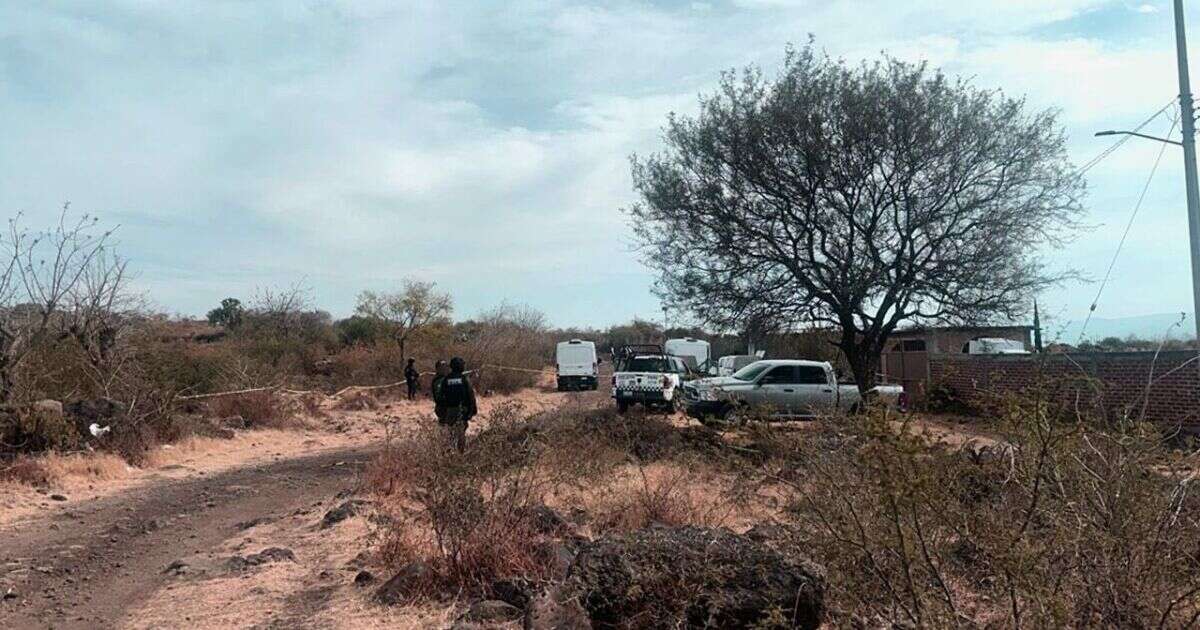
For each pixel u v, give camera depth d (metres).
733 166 19.86
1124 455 4.27
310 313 51.16
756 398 19.25
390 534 7.71
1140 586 4.04
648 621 5.07
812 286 19.64
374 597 6.43
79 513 10.76
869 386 20.00
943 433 5.08
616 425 13.66
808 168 19.14
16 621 6.43
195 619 6.22
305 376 36.44
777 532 6.57
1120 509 4.11
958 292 19.09
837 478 4.72
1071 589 4.12
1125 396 15.38
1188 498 4.19
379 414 26.66
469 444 8.68
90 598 7.05
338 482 13.75
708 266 20.53
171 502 11.76
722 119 20.09
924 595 4.25
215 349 27.33
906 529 4.26
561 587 5.27
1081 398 4.72
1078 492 4.23
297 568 7.56
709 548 5.45
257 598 6.65
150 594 7.07
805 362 19.83
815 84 19.38
